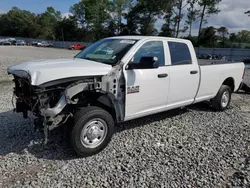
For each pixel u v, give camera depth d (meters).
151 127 4.46
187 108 5.86
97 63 3.48
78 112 3.15
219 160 3.26
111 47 3.90
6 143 3.61
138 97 3.72
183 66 4.41
